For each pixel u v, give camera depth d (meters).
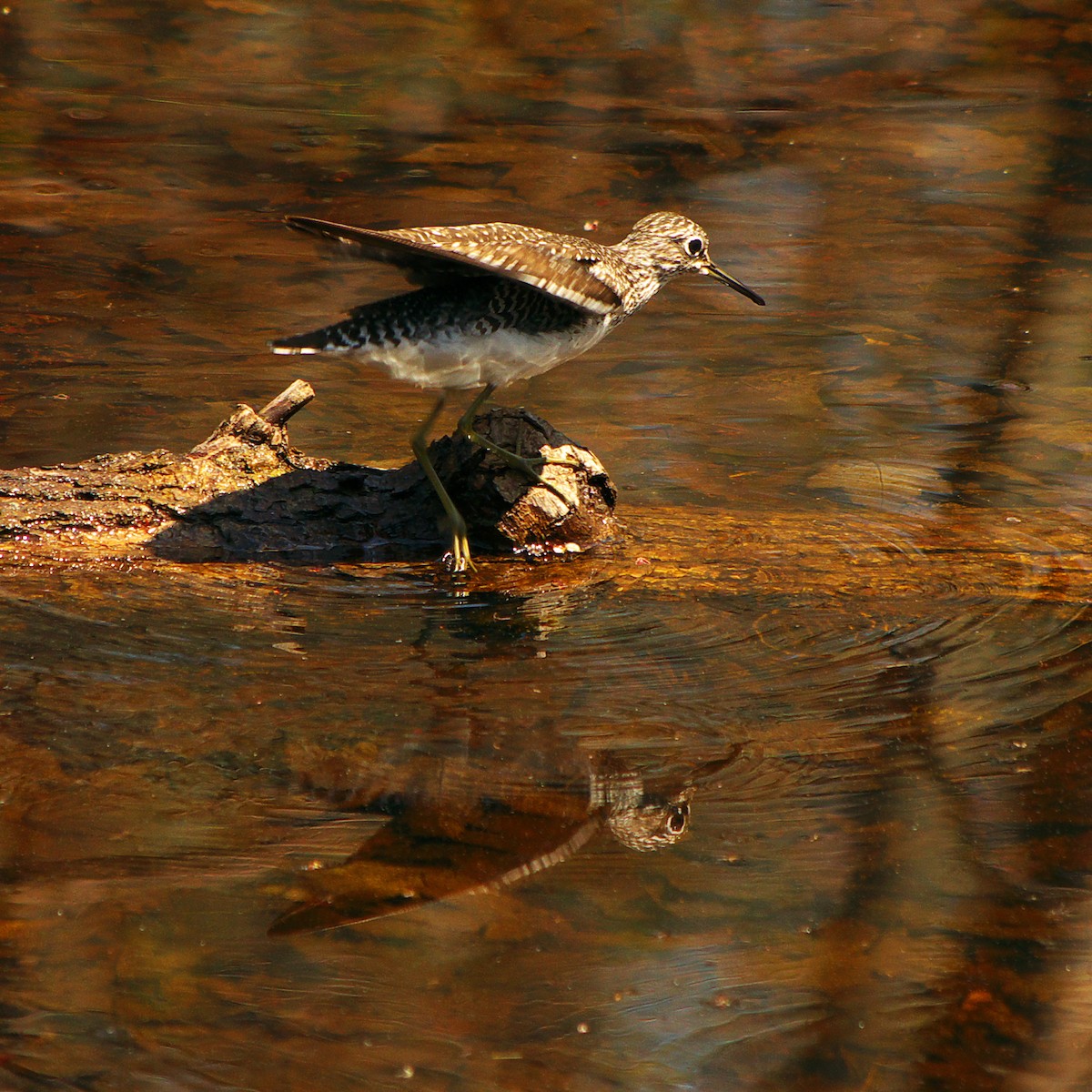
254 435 11.01
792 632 9.73
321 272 17.52
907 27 27.80
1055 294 17.17
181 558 10.55
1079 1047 5.94
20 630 9.32
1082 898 6.81
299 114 23.61
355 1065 5.76
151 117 23.09
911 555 10.91
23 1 27.84
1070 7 28.36
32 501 10.57
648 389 14.45
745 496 12.00
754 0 28.64
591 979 6.26
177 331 15.55
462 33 27.53
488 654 9.31
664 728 8.36
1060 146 22.62
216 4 28.25
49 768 7.70
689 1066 5.80
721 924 6.64
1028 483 12.30
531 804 7.56
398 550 10.97
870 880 6.93
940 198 20.56
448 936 6.52
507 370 10.66
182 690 8.63
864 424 13.62
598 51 26.91
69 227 18.69
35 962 6.22
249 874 6.89
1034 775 7.87
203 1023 5.96
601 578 10.55
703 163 21.89
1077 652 9.40
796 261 18.23
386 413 13.63
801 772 7.90
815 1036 5.98
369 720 8.37
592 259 10.91
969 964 6.39
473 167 21.56
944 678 9.03
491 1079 5.73
